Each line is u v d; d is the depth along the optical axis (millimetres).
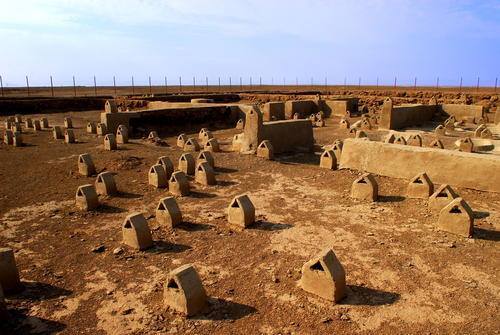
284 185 10609
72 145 16484
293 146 14695
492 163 9070
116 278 5930
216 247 6863
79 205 8898
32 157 14102
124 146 16031
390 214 8266
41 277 6000
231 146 16172
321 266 5250
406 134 16297
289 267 6113
